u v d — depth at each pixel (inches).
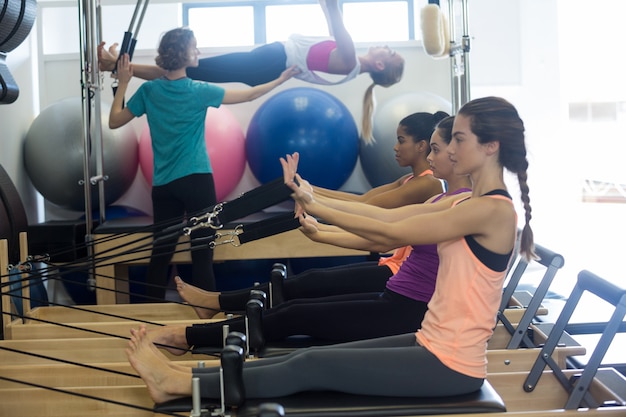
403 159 120.7
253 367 84.3
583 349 105.6
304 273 127.5
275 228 102.6
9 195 165.5
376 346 83.8
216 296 138.4
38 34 214.2
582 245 279.0
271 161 197.9
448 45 168.2
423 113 120.9
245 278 197.2
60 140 193.9
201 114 172.1
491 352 104.8
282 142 196.2
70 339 119.3
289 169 85.5
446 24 167.3
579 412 81.0
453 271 78.4
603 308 188.7
